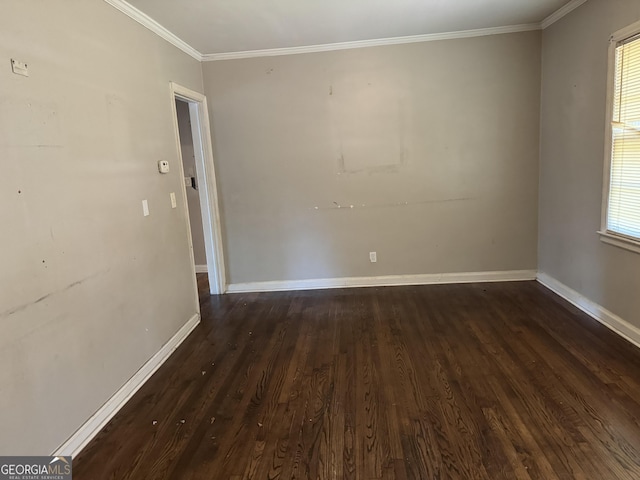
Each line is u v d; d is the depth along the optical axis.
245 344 3.27
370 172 4.32
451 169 4.26
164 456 2.02
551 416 2.15
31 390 1.83
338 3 3.03
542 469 1.80
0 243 1.69
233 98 4.27
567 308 3.56
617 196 2.99
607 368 2.57
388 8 3.20
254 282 4.62
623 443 1.93
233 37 3.64
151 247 2.98
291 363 2.90
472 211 4.32
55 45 2.05
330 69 4.16
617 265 3.01
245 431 2.18
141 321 2.80
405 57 4.09
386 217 4.40
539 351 2.83
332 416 2.26
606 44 2.99
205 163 4.31
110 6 2.57
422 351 2.95
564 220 3.74
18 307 1.77
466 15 3.52
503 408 2.24
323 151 4.32
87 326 2.22
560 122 3.72
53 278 1.98
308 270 4.55
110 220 2.48
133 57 2.84
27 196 1.84
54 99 2.04
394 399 2.38
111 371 2.42
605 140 3.05
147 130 3.00
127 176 2.69
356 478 1.81
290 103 4.25
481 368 2.66
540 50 3.99
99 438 2.19
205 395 2.56
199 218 5.54
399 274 4.50
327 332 3.39
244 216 4.50
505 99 4.10
